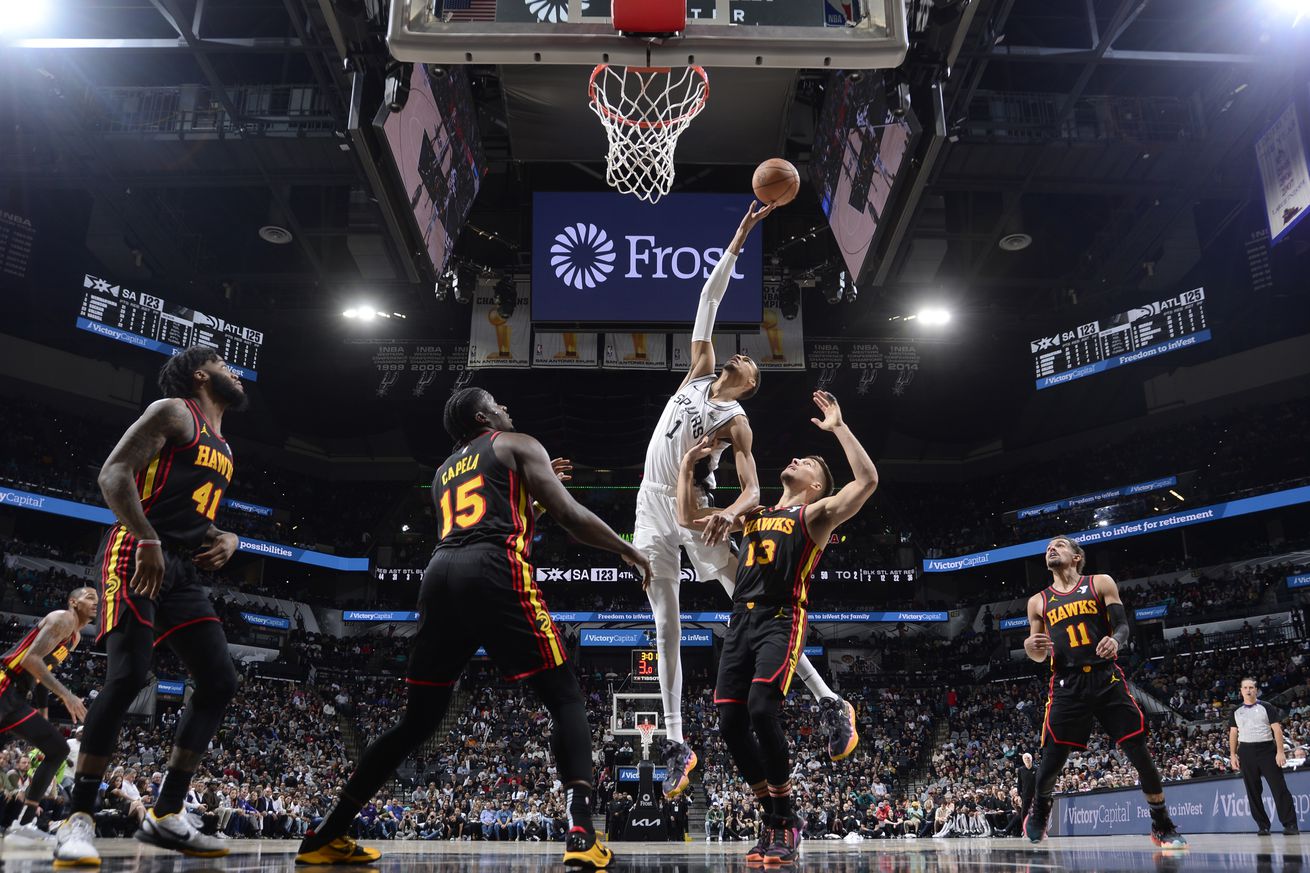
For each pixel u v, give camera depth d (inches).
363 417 1330.0
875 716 1237.7
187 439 134.9
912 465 1519.4
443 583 116.0
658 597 179.2
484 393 132.3
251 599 1302.9
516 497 120.9
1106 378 1293.1
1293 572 1091.3
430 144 560.4
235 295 1103.0
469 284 957.2
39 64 719.7
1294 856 138.6
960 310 1107.9
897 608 1402.6
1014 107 771.4
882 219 565.3
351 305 1062.4
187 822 138.1
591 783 113.9
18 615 997.2
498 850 251.0
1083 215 935.7
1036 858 145.7
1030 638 241.6
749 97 549.3
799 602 153.2
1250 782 328.8
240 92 759.1
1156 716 1064.8
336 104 717.9
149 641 127.9
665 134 354.9
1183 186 828.6
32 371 1155.9
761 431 1322.6
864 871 112.2
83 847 113.5
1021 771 528.7
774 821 143.2
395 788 1053.2
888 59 226.5
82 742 121.7
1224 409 1257.4
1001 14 616.7
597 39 225.5
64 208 988.6
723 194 828.0
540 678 116.7
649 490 182.5
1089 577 235.6
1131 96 791.1
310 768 1002.7
